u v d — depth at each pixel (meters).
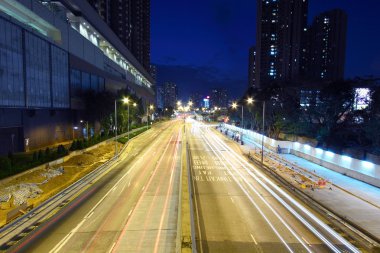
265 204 25.11
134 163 43.47
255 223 21.03
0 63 35.91
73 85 60.03
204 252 17.05
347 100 52.06
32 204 24.06
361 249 17.25
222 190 29.38
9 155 36.59
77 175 35.72
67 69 56.88
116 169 39.16
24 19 45.81
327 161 38.72
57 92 52.66
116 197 26.83
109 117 67.50
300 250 17.17
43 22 47.81
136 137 78.56
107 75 83.44
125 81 105.31
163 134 89.75
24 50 41.56
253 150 56.62
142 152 54.22
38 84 45.69
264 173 37.22
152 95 194.88
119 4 139.00
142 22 186.00
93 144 53.62
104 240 18.33
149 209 23.69
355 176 32.78
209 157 49.78
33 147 49.91
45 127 53.78
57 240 18.33
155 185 31.02
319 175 34.44
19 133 46.91
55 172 34.84
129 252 16.88
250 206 24.61
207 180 33.59
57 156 41.53
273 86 76.56
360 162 32.28
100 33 79.62
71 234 19.14
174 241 18.14
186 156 49.88
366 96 50.03
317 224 20.86
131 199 26.28
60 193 27.47
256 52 192.38
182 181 32.72
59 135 58.97
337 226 20.48
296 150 49.12
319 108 54.28
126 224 20.73
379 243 17.98
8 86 37.62
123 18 141.12
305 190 28.70
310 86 63.75
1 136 43.41
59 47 53.31
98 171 37.38
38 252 16.89
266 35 185.12
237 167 41.28
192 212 23.06
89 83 69.31
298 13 183.00
